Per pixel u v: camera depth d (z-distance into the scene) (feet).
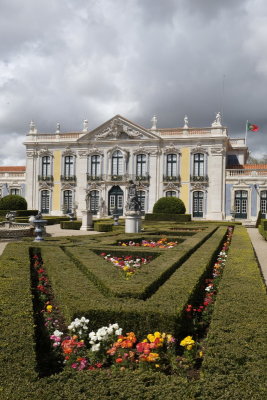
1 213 111.55
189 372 13.52
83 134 136.26
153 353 12.87
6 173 145.18
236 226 84.33
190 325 17.84
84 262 28.22
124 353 13.62
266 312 16.37
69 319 16.74
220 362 11.71
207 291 24.03
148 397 9.79
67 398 9.61
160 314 15.98
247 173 122.11
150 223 86.84
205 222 95.25
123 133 132.05
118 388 10.15
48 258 31.04
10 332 13.26
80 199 134.92
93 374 10.91
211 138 122.93
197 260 29.50
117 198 131.95
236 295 19.21
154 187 128.36
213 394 9.96
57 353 14.67
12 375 10.44
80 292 19.47
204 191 124.16
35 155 139.95
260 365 11.42
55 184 137.69
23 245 38.88
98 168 133.69
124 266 28.14
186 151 126.21
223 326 14.47
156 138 127.44
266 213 119.65
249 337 13.39
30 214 116.06
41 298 21.98
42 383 10.20
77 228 87.76
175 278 22.52
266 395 9.86
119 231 61.05
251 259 31.76
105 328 14.64
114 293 19.22
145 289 19.80
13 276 23.08
